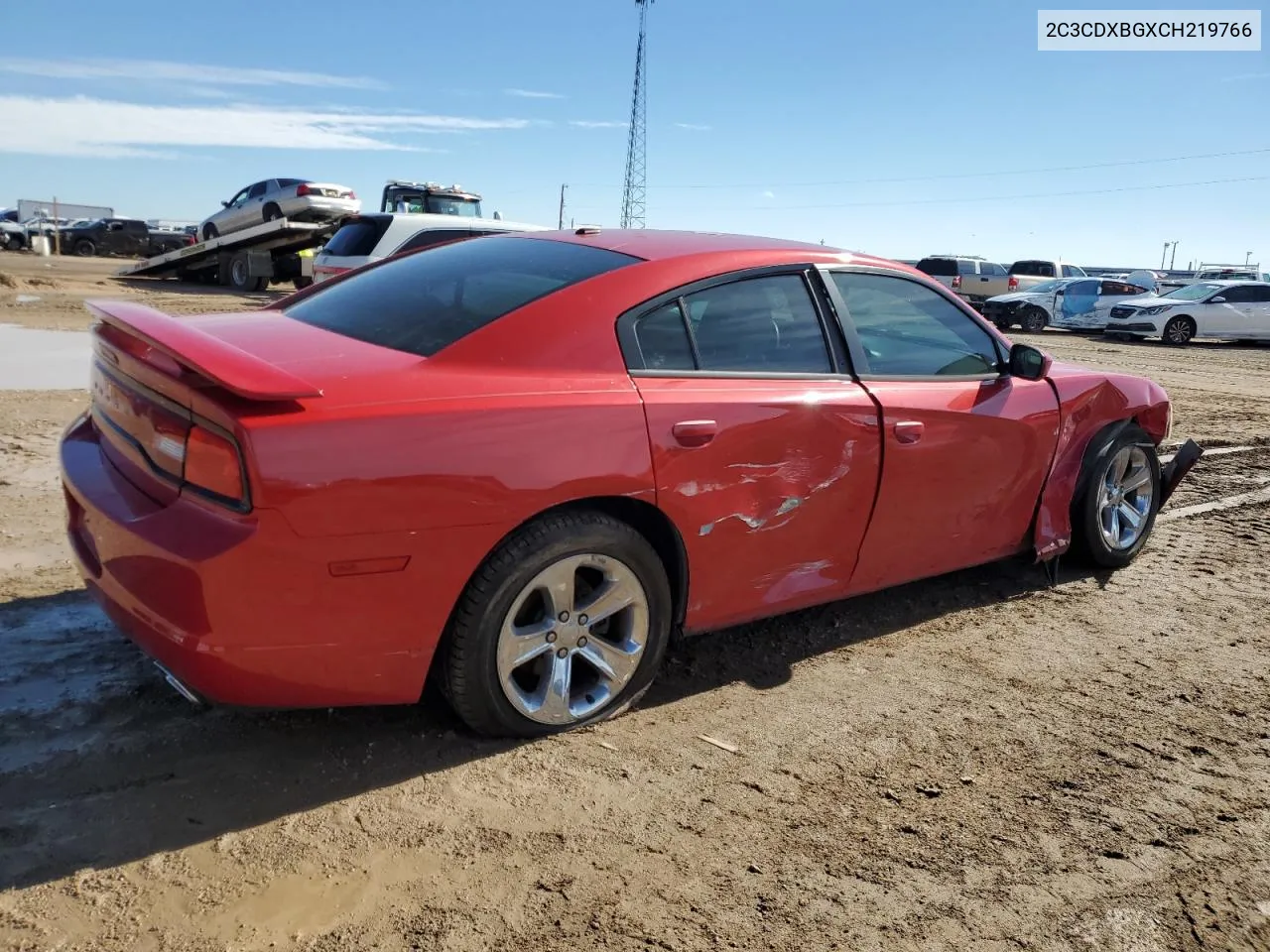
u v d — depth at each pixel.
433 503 2.48
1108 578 4.71
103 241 38.62
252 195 23.84
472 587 2.64
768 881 2.38
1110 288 23.50
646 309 3.03
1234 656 3.87
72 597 3.72
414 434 2.46
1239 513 6.01
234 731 2.86
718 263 3.26
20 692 2.99
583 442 2.72
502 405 2.62
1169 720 3.32
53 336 11.74
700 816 2.62
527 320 2.84
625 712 3.14
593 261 3.21
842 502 3.40
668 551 3.12
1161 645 3.95
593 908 2.24
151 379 2.49
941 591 4.43
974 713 3.29
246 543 2.28
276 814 2.50
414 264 3.60
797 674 3.51
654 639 3.06
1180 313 21.56
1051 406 4.16
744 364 3.21
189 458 2.39
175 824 2.43
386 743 2.85
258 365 2.39
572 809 2.61
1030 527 4.27
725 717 3.16
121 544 2.46
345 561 2.40
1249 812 2.79
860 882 2.40
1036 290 24.41
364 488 2.38
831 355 3.46
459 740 2.89
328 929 2.12
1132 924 2.31
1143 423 4.75
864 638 3.87
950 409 3.69
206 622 2.31
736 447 3.05
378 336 2.94
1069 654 3.83
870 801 2.74
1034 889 2.41
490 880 2.31
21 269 25.80
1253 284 21.88
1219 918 2.35
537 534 2.70
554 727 2.94
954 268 28.16
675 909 2.25
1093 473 4.47
